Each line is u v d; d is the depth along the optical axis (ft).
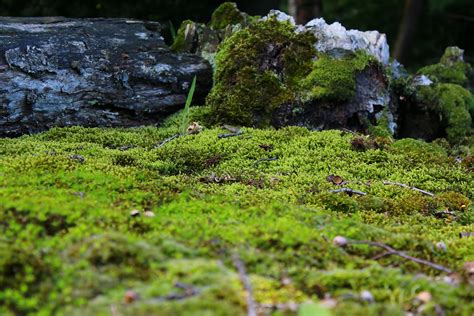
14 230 8.71
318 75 17.46
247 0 29.37
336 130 16.78
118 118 17.51
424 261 8.99
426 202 12.74
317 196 12.11
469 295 7.92
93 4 26.32
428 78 21.17
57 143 14.74
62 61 16.87
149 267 7.85
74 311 6.98
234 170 14.11
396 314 7.29
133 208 10.14
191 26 20.39
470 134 20.13
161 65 18.17
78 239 8.39
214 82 18.54
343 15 38.60
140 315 6.81
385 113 18.39
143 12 26.86
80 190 10.76
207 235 9.09
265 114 17.61
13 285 7.41
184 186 11.83
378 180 14.11
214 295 7.20
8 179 10.81
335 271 8.23
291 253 8.66
